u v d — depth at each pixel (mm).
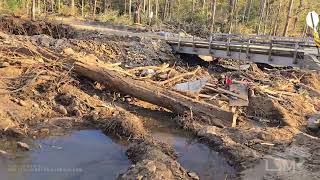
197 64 26031
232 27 48219
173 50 26984
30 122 12781
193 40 26250
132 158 11000
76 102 14164
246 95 16438
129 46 24594
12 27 30078
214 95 16078
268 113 15469
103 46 23375
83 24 33906
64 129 12641
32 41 20438
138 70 18203
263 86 18188
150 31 34062
